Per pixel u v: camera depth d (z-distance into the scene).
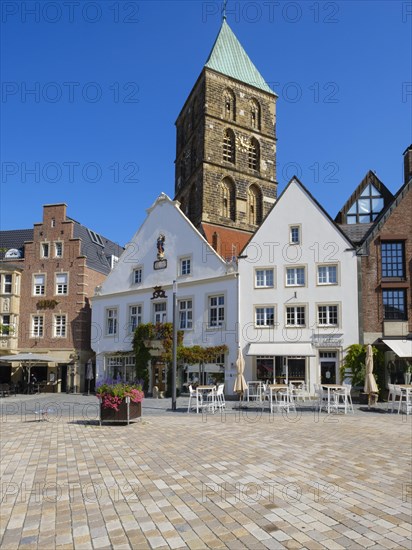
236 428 17.47
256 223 59.12
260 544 6.61
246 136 60.09
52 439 15.00
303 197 35.88
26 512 8.02
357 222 40.84
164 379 39.31
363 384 32.16
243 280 35.88
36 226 50.16
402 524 7.30
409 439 14.91
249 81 61.44
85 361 47.59
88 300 48.94
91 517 7.74
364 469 10.71
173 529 7.19
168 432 16.45
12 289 48.59
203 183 55.69
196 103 60.75
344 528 7.15
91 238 54.91
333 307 34.12
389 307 33.59
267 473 10.38
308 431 16.64
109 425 18.33
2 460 11.91
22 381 45.50
